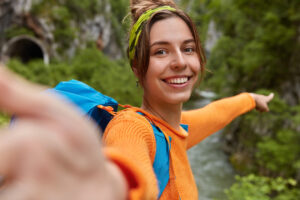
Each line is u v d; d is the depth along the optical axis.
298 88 9.73
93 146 0.16
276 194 6.02
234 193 3.12
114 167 0.22
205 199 8.31
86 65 14.12
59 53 18.88
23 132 0.14
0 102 0.13
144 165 0.52
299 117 7.79
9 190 0.14
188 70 0.82
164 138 0.75
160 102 0.86
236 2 10.13
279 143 7.64
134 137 0.61
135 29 0.84
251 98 1.39
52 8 18.89
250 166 10.13
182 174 0.80
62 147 0.15
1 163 0.13
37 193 0.14
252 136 10.89
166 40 0.79
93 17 21.89
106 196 0.18
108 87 11.13
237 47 13.06
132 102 9.93
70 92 0.83
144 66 0.82
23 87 0.14
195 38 0.84
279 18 8.88
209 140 14.02
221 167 10.89
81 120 0.16
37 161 0.14
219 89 14.87
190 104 21.03
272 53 9.54
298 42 9.11
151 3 0.88
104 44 23.39
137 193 0.25
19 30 18.55
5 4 18.06
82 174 0.16
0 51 18.52
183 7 0.92
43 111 0.14
